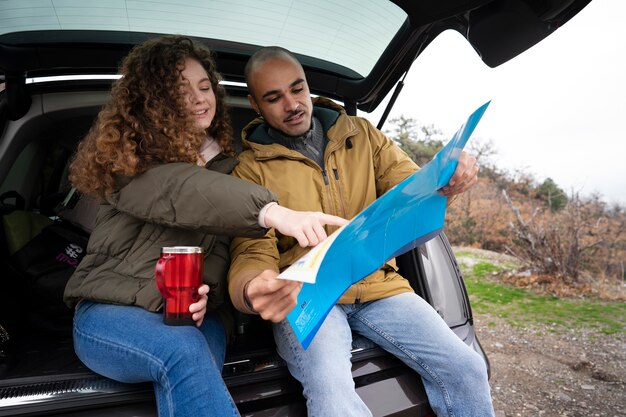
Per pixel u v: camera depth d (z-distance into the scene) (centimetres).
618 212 627
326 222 121
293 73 177
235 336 177
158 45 153
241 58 236
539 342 399
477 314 473
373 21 205
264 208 125
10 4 192
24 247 197
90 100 238
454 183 142
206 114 164
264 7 208
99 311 134
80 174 144
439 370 149
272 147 177
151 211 132
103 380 133
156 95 146
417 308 163
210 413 109
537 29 163
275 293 115
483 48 174
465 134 113
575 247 571
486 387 148
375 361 160
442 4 163
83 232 223
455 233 756
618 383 323
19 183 248
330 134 182
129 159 132
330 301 104
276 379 146
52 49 211
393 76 227
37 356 164
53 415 121
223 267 152
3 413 117
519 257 623
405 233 121
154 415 125
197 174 130
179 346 116
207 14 212
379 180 193
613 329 422
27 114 229
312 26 220
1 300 190
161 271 122
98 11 203
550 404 296
